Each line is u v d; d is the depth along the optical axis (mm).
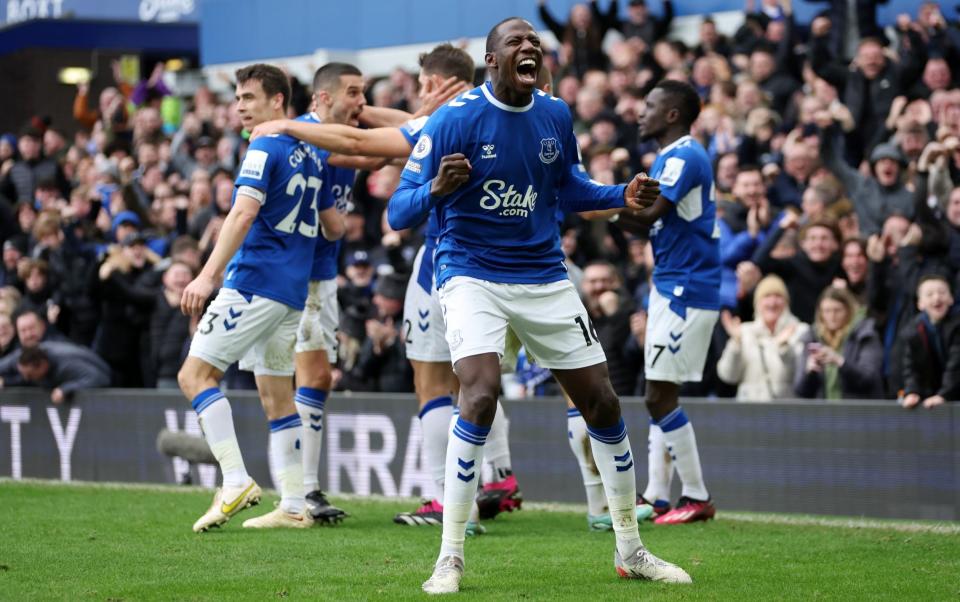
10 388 14703
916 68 14297
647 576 6699
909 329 10523
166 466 13289
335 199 9742
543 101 6691
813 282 12250
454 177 6230
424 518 9164
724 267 12711
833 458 10430
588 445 8945
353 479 12352
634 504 6723
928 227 11484
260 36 22250
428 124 6633
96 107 25312
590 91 16016
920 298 10570
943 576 6879
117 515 9508
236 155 18547
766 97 15070
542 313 6602
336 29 21094
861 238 12125
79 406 13961
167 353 14102
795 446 10586
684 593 6316
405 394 12195
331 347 9773
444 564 6441
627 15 17641
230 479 8508
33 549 7793
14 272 17625
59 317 15898
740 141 14500
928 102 14172
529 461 11594
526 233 6625
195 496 10992
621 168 13922
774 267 12297
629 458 6688
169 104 22875
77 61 25234
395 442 12047
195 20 25812
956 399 10336
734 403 10852
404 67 20000
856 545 8102
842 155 13984
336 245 9742
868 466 10289
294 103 17688
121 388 14992
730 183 14031
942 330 10406
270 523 8898
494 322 6531
